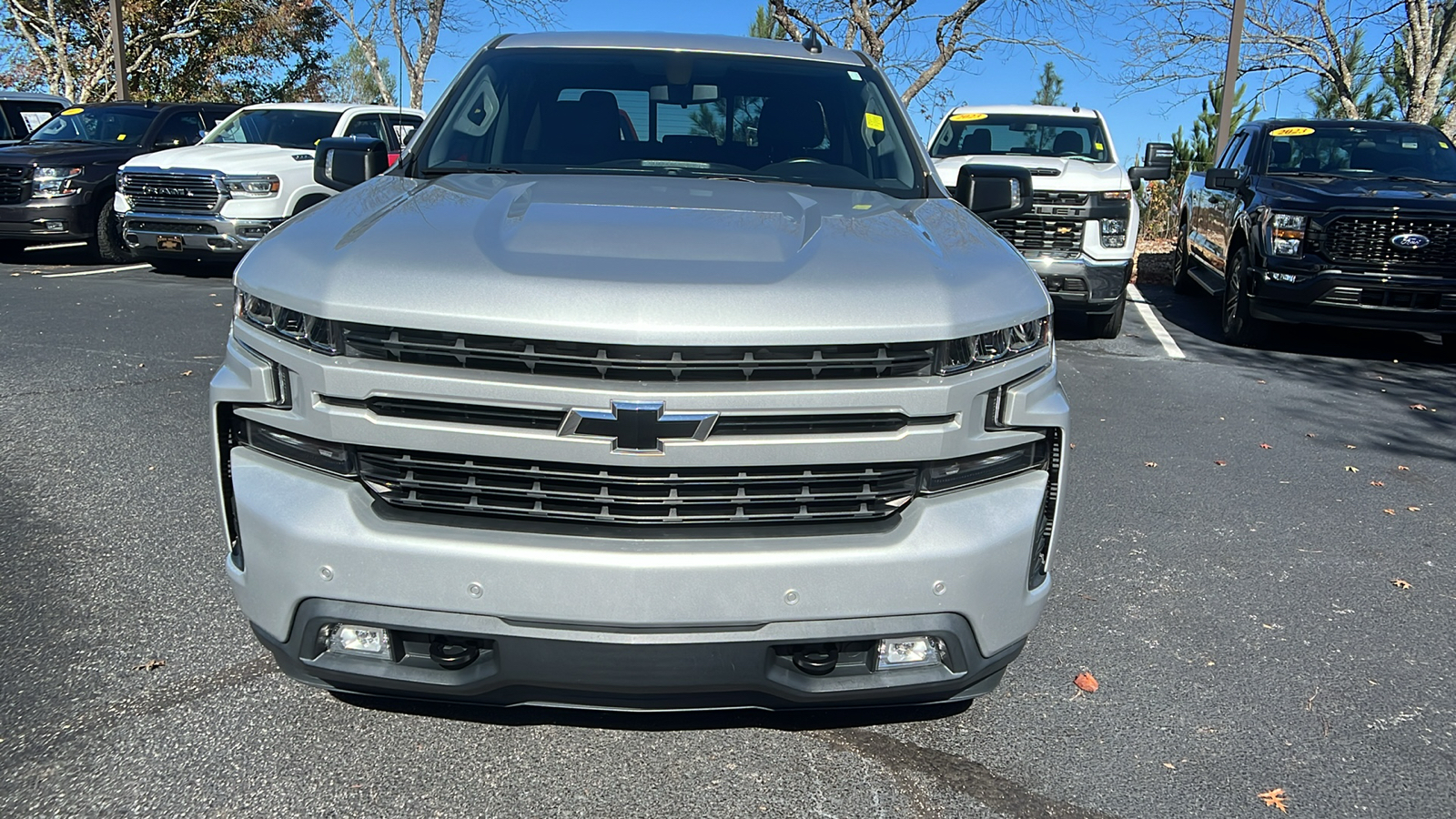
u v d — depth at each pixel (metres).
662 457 2.21
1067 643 3.53
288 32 28.44
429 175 3.46
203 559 3.91
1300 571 4.27
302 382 2.29
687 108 3.78
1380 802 2.72
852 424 2.29
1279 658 3.50
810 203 3.04
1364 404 7.26
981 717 3.03
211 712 2.90
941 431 2.33
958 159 9.36
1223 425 6.55
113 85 28.25
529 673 2.32
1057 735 2.96
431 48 20.42
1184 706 3.16
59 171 11.57
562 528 2.28
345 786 2.60
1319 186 8.95
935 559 2.33
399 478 2.30
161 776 2.61
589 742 2.81
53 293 9.77
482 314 2.17
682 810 2.56
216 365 7.02
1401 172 9.64
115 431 5.45
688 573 2.24
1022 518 2.45
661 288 2.21
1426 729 3.08
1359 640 3.66
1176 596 3.96
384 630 2.33
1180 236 12.56
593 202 2.83
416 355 2.22
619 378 2.20
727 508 2.30
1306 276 8.48
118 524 4.22
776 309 2.22
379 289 2.23
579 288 2.20
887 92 4.04
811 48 4.25
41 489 4.60
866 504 2.37
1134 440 6.11
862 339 2.24
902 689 2.44
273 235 2.62
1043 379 2.55
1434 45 17.83
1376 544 4.61
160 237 10.80
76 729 2.80
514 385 2.19
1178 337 9.69
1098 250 8.52
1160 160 9.92
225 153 11.12
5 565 3.81
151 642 3.28
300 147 11.88
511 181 3.18
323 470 2.33
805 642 2.32
